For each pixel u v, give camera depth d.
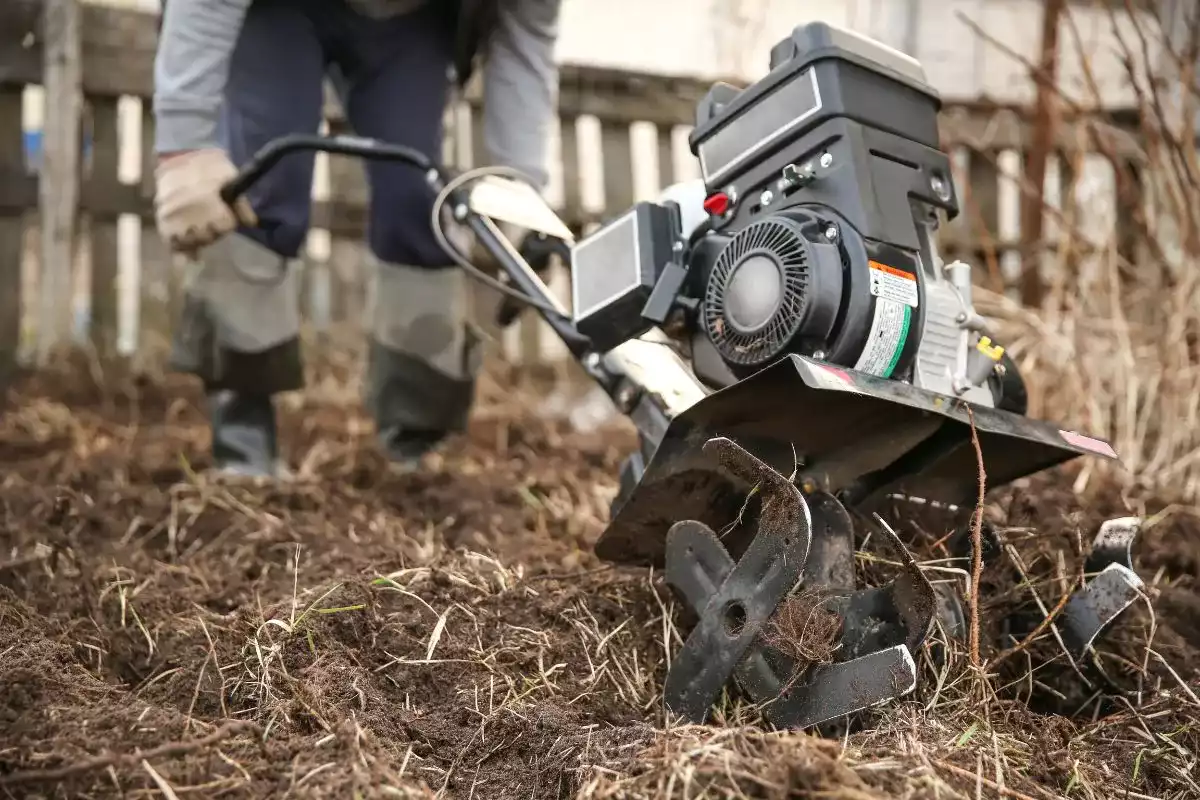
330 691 1.79
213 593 2.10
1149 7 2.77
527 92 2.54
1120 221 3.34
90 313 3.48
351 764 1.64
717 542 1.82
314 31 2.51
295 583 1.97
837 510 1.82
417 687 1.86
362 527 2.43
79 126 3.39
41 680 1.75
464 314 2.73
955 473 1.93
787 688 1.73
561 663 1.90
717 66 4.66
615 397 2.07
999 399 1.98
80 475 2.57
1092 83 2.84
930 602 1.71
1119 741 1.81
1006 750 1.71
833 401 1.79
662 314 1.95
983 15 4.88
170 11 2.31
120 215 3.48
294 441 3.10
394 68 2.57
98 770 1.61
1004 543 1.99
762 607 1.74
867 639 1.76
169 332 3.54
